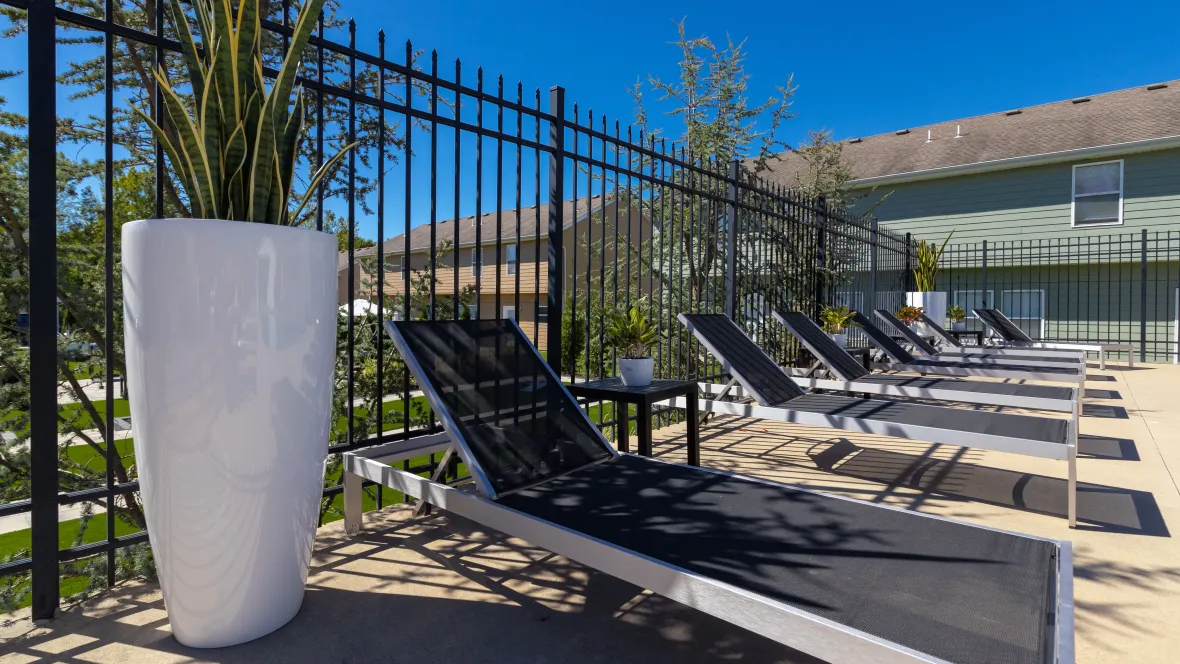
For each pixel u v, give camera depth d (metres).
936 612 1.33
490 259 18.22
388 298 4.98
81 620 1.96
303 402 1.79
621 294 9.06
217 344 1.61
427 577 2.29
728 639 1.87
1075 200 13.08
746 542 1.72
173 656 1.74
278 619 1.88
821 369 5.98
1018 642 1.20
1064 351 8.39
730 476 2.38
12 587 3.13
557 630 1.92
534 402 2.84
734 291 5.96
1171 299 12.09
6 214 3.57
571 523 1.85
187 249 1.58
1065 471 3.86
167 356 1.59
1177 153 11.96
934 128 16.92
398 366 4.69
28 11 1.87
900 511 1.99
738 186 5.95
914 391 4.66
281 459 1.75
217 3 1.79
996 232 14.02
